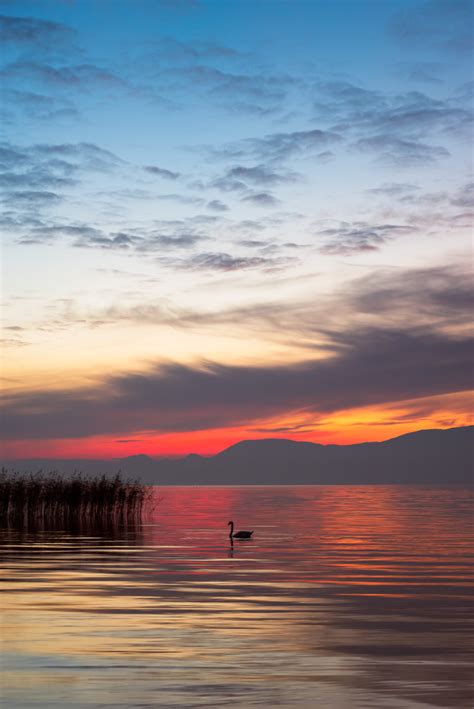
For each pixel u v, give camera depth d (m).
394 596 24.83
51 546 41.31
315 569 31.73
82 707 13.47
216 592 25.56
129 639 18.52
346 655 17.06
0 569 31.42
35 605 23.00
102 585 27.06
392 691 14.41
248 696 14.09
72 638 18.64
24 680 15.11
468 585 27.30
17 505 63.50
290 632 19.39
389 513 80.62
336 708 13.41
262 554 37.59
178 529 55.12
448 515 75.94
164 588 26.42
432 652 17.38
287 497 157.25
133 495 67.94
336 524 61.44
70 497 65.19
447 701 13.82
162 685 14.77
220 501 128.25
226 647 17.77
